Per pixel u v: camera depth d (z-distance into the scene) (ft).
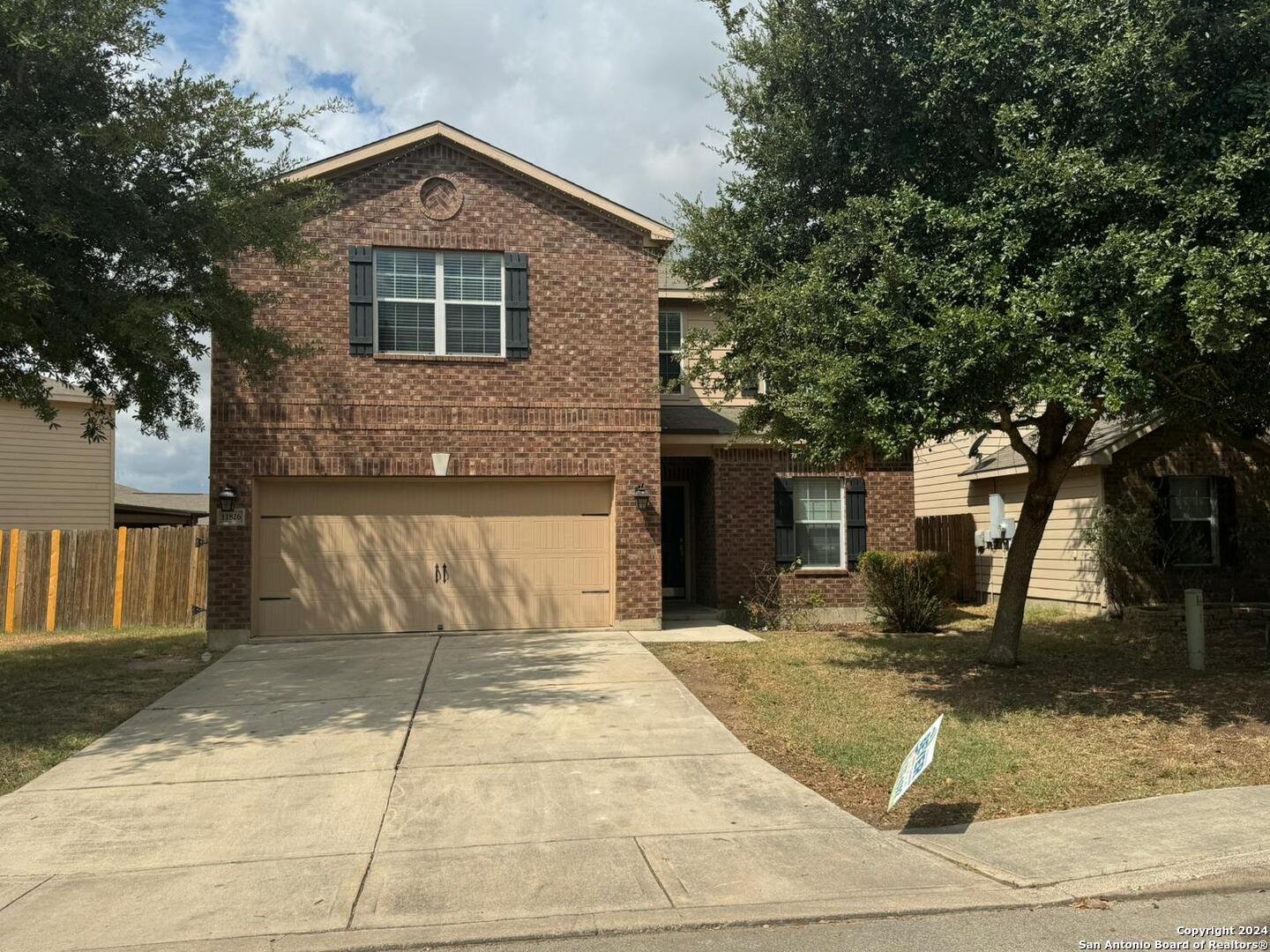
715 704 30.73
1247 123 25.03
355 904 15.88
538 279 45.65
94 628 51.24
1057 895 15.88
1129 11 25.54
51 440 66.08
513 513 45.70
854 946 14.15
